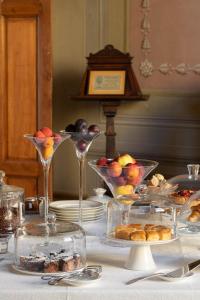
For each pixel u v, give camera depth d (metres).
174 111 6.37
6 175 5.56
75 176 6.77
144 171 2.66
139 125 6.50
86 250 2.52
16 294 2.05
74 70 6.70
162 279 2.16
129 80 5.88
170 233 2.31
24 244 2.28
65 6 6.68
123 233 2.28
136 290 2.06
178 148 6.36
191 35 6.26
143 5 6.39
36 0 5.29
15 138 5.50
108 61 5.91
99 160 2.68
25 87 5.43
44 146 2.77
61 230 2.32
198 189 3.09
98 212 2.99
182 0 6.26
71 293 2.05
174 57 6.34
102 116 6.64
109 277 2.19
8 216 2.50
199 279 2.17
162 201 2.64
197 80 6.28
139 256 2.29
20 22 5.37
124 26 6.48
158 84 6.43
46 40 5.32
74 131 2.85
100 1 6.54
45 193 2.85
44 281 2.15
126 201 2.38
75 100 6.12
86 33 6.62
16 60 5.43
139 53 6.46
